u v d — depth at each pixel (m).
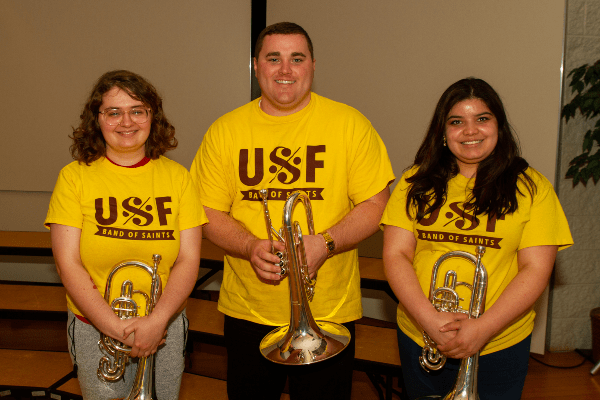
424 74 2.98
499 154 1.38
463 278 1.40
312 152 1.57
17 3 3.46
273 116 1.60
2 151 3.63
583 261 3.03
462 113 1.35
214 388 2.39
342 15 3.18
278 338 1.38
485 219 1.36
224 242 1.59
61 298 2.86
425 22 2.94
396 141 3.13
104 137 1.45
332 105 1.62
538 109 2.72
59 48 3.48
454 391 1.31
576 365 2.94
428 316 1.33
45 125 3.57
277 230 1.57
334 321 1.59
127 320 1.37
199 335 2.42
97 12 3.42
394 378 2.84
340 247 1.51
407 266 1.45
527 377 2.81
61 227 1.43
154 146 1.53
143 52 3.44
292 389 1.61
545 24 2.63
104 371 1.47
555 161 2.73
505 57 2.76
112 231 1.44
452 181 1.45
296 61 1.51
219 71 3.41
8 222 3.72
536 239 1.34
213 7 3.36
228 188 1.68
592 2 2.78
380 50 3.10
